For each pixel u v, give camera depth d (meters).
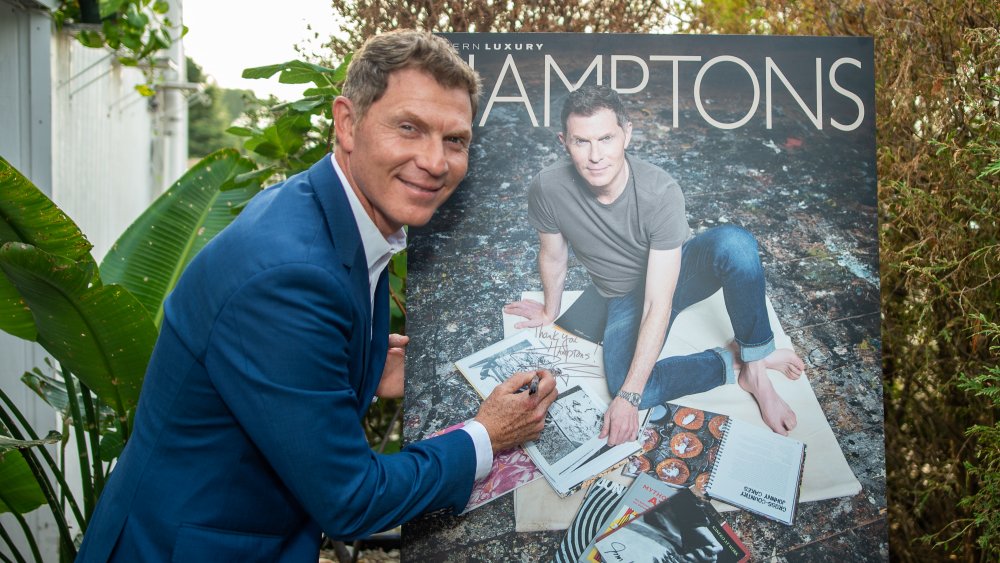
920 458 2.68
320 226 1.54
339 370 1.51
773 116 1.91
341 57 3.09
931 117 2.54
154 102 6.05
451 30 2.93
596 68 1.91
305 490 1.46
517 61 1.91
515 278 1.88
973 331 2.40
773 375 1.86
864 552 1.82
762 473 1.83
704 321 1.88
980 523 2.27
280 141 2.83
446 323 1.87
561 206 1.89
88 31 4.00
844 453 1.84
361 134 1.56
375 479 1.52
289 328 1.43
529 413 1.78
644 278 1.89
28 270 1.90
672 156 1.90
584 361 1.87
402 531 1.80
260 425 1.44
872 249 1.89
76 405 2.44
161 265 2.88
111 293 2.04
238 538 1.55
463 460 1.67
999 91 2.30
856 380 1.86
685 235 1.89
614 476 1.83
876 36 2.66
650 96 1.90
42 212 2.01
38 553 2.57
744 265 1.88
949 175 2.46
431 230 1.88
